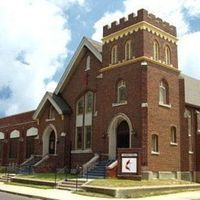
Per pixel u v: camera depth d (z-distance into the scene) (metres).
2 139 55.22
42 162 40.38
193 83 45.00
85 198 22.14
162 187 26.20
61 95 42.53
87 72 39.25
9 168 46.34
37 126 46.88
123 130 33.62
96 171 32.12
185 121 34.81
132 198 22.59
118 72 34.12
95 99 37.97
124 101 33.09
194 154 37.16
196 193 26.02
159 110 32.50
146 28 32.75
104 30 36.28
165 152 32.31
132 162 29.19
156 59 33.34
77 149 39.22
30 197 23.44
